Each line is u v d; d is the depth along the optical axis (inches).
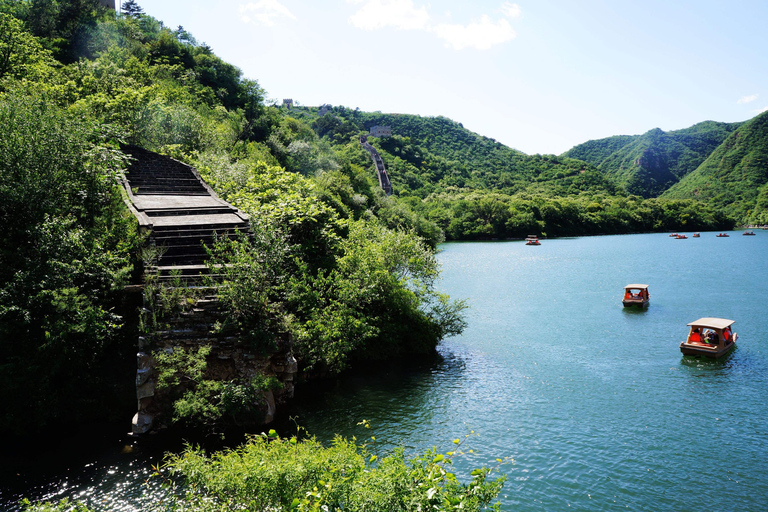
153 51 3400.6
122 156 1036.5
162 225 894.4
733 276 2466.8
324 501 352.2
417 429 762.8
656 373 1054.4
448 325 1231.5
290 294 910.4
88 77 1663.4
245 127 3125.0
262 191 1359.5
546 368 1077.1
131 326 772.6
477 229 5757.9
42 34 2573.8
